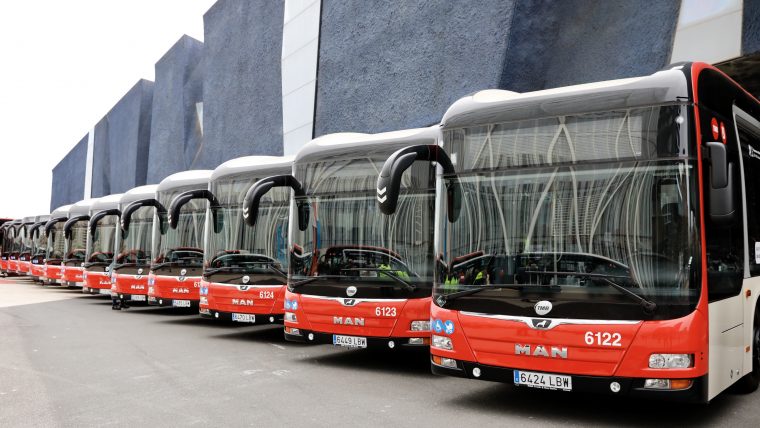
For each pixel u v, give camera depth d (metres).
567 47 14.55
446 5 17.30
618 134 5.82
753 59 11.15
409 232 8.48
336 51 22.33
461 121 6.67
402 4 19.19
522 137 6.28
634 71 13.02
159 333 12.93
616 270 5.62
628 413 6.39
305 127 24.16
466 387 7.70
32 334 12.70
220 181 12.42
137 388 7.53
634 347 5.45
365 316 8.51
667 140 5.61
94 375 8.35
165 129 39.53
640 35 13.03
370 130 20.28
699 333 5.34
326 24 23.08
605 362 5.55
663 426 5.88
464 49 16.48
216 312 11.89
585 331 5.64
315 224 9.20
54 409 6.51
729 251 6.16
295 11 25.23
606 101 5.92
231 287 11.73
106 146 52.62
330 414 6.28
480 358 6.22
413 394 7.27
